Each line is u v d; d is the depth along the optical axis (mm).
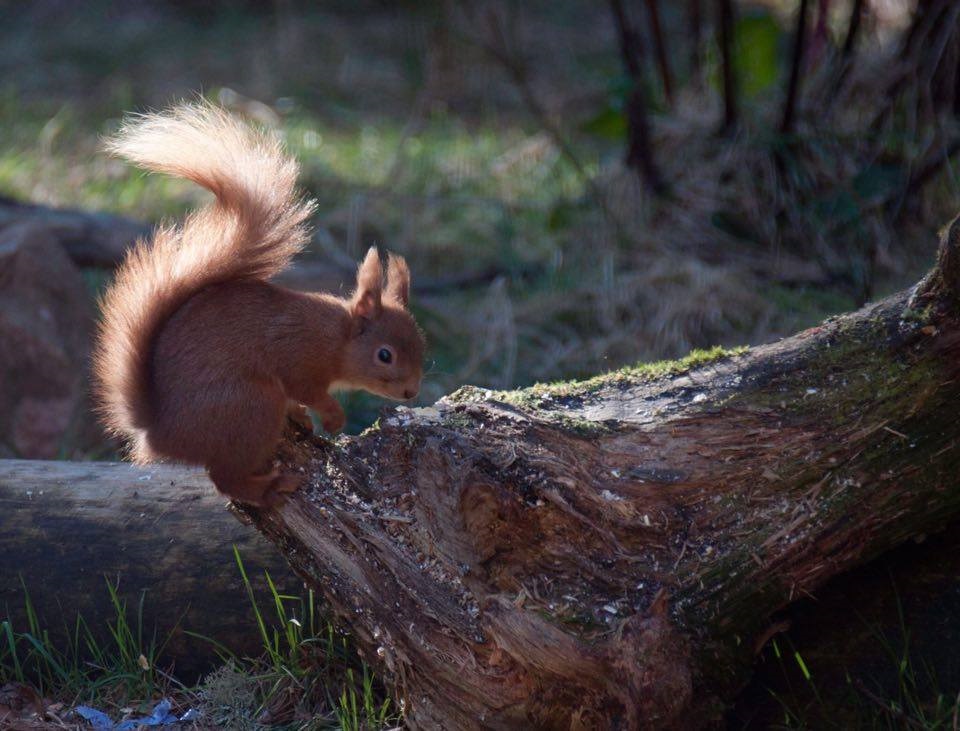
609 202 12133
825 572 5613
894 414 5617
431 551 5531
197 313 5883
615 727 5172
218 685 6047
